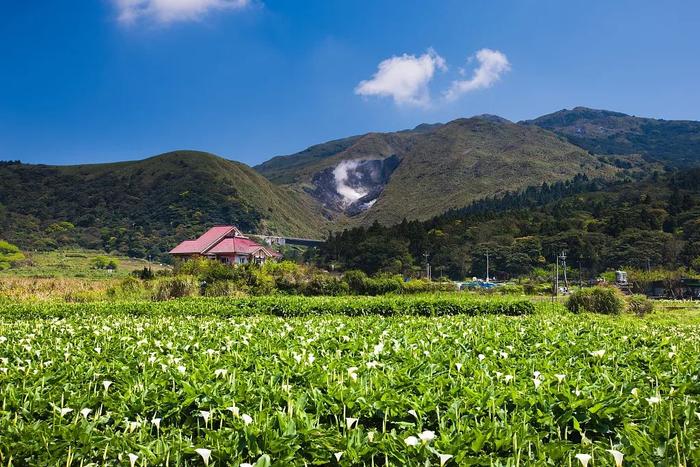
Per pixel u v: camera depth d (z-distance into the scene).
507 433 5.07
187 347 10.35
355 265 103.44
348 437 5.15
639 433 5.13
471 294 42.59
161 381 6.99
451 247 113.44
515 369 7.72
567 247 106.94
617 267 98.31
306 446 5.09
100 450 5.17
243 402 6.24
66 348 9.91
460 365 7.55
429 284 46.81
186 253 71.75
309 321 15.41
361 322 15.91
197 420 6.11
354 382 6.81
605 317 23.55
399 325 14.55
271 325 14.68
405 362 8.52
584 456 4.18
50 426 5.62
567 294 56.16
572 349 9.74
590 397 5.92
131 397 6.35
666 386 7.04
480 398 5.99
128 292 35.84
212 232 75.81
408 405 5.94
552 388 6.39
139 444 5.14
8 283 39.09
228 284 37.75
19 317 22.75
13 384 7.38
